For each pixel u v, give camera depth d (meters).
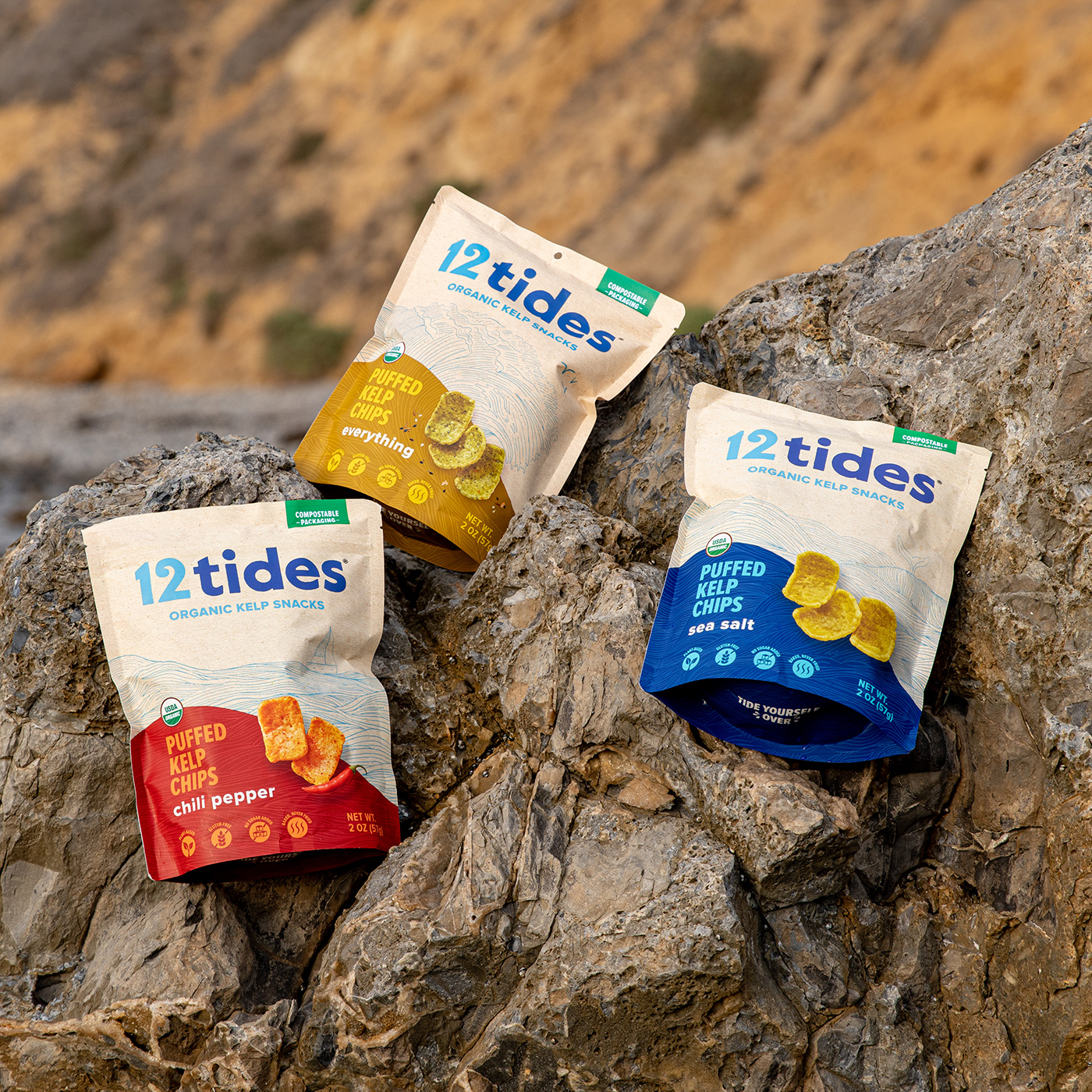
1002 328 2.31
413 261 2.79
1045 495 2.07
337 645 2.22
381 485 2.53
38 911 2.14
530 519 2.44
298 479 2.48
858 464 2.24
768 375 2.73
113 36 24.42
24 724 2.24
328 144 20.72
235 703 2.08
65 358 20.09
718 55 16.94
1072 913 1.91
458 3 20.45
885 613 2.07
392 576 2.70
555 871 2.02
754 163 15.89
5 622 2.29
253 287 19.88
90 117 23.55
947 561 2.20
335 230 19.97
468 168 18.89
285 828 2.02
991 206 2.46
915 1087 1.96
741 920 1.90
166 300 20.23
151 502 2.37
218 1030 2.02
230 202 20.86
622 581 2.26
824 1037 1.95
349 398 2.67
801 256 14.61
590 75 18.44
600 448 2.76
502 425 2.56
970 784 2.19
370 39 21.22
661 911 1.91
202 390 18.88
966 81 14.17
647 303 2.77
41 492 11.10
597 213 16.88
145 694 2.11
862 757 2.04
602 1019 1.91
